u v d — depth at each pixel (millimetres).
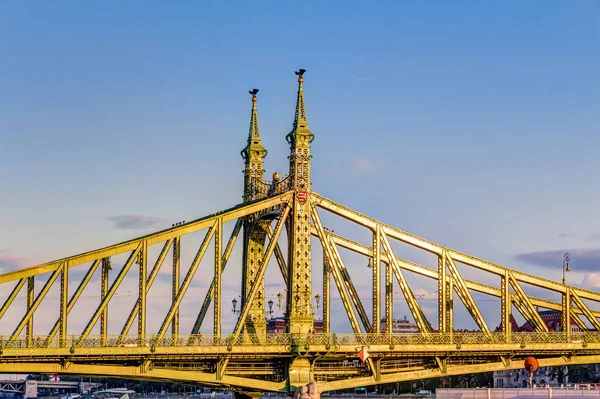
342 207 132125
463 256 136000
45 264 111000
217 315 121438
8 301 108188
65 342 108875
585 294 140500
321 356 122625
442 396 114625
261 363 124250
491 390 112812
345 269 133875
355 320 130000
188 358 116000
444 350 128125
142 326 115375
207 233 123562
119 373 112688
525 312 142375
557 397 110125
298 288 127500
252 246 139500
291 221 130000
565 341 135375
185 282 120875
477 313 134125
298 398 108625
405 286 133000
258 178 141750
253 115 144125
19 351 105062
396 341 126438
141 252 117688
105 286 115375
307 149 131500
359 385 126250
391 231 133875
